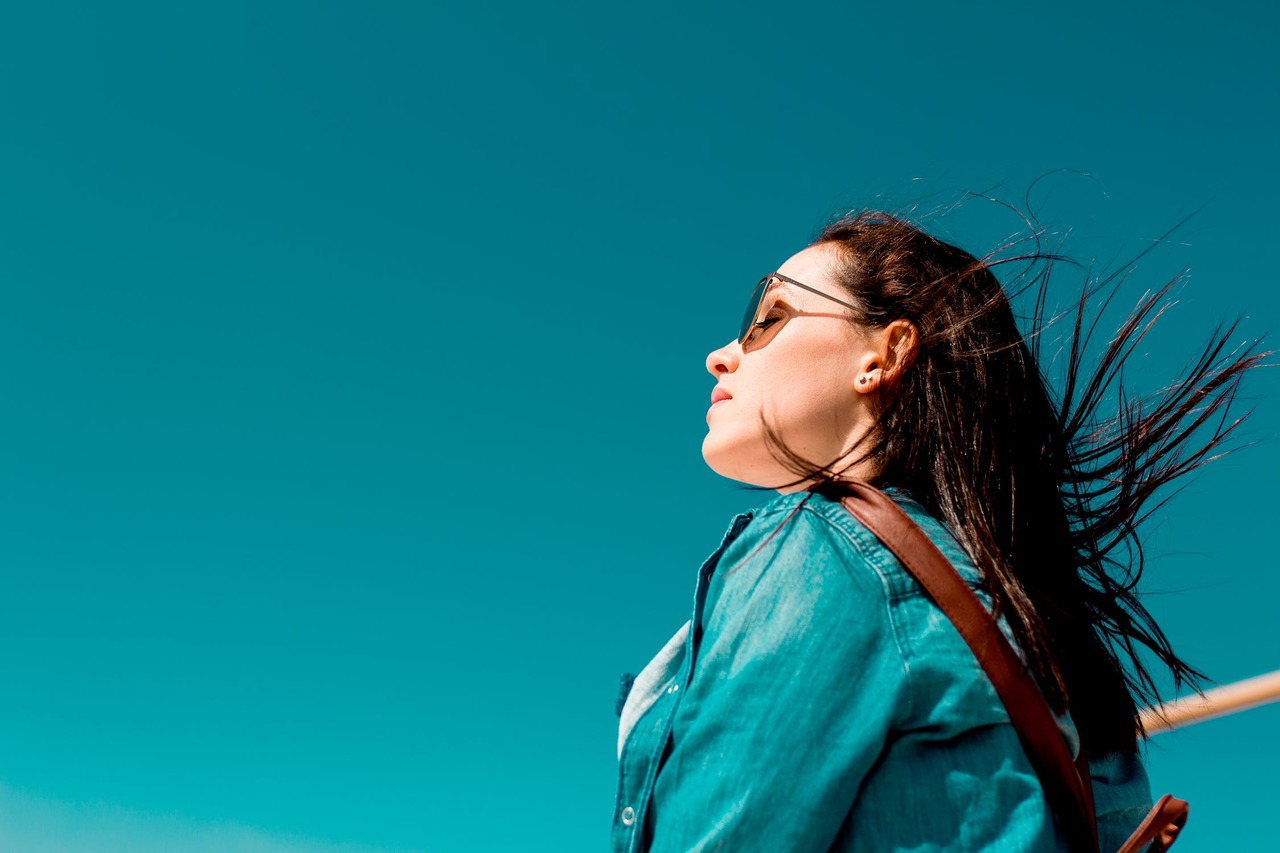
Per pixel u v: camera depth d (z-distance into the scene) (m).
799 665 1.50
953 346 1.95
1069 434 1.99
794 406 1.99
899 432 1.90
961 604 1.52
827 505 1.65
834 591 1.54
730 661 1.60
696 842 1.46
